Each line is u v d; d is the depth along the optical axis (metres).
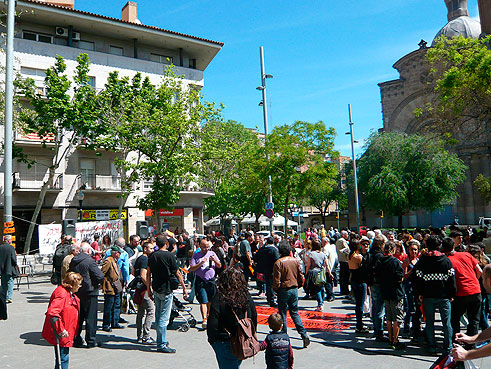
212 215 50.69
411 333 8.30
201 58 37.84
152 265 7.29
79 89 25.38
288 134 23.06
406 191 40.19
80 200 23.70
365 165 46.38
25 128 23.91
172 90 25.69
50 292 14.24
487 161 53.97
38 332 8.62
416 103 60.41
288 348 4.73
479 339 3.12
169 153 23.83
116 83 26.20
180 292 13.87
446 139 28.33
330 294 12.27
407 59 61.09
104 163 30.91
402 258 9.04
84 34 31.55
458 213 55.81
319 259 10.62
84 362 6.60
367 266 7.68
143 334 7.80
